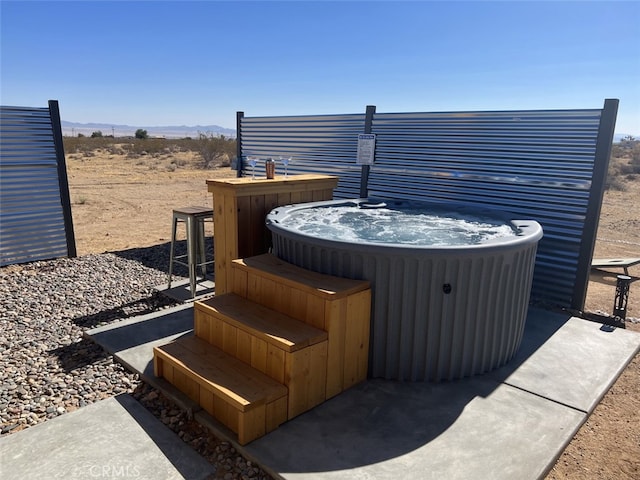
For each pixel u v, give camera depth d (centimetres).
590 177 423
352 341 289
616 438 256
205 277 538
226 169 2097
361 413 268
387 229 395
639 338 376
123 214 990
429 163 543
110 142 3612
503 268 300
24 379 311
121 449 238
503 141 477
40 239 608
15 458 229
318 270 315
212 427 254
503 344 323
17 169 577
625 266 468
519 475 217
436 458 229
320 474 217
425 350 301
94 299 472
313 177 455
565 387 299
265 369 269
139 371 314
